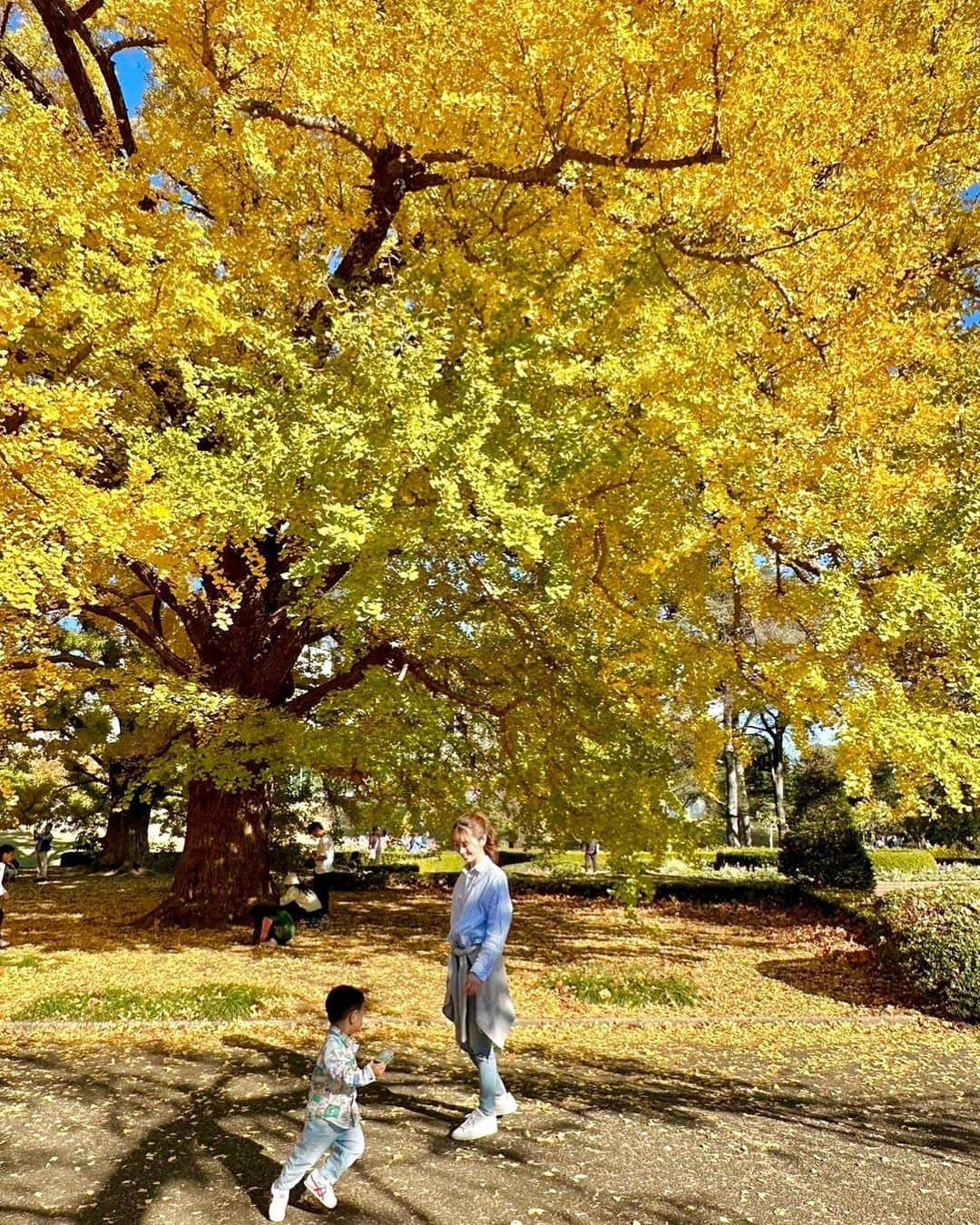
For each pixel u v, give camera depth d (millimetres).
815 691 6598
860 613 6441
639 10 7000
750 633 9109
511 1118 4320
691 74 6777
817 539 7074
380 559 6645
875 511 6953
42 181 5809
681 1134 4230
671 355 6207
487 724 11742
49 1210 3293
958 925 8258
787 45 7078
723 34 6383
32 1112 4449
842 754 6445
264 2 7062
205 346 7848
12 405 5797
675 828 9172
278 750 9258
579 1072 5562
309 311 9391
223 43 7535
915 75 9727
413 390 6230
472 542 6949
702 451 6090
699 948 11719
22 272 6949
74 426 5445
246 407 6617
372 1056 5676
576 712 9750
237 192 8305
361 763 10516
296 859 17031
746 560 6418
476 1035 3961
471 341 6859
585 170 7648
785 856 17031
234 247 7590
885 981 9445
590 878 18359
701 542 6645
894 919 9539
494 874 4098
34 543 5297
